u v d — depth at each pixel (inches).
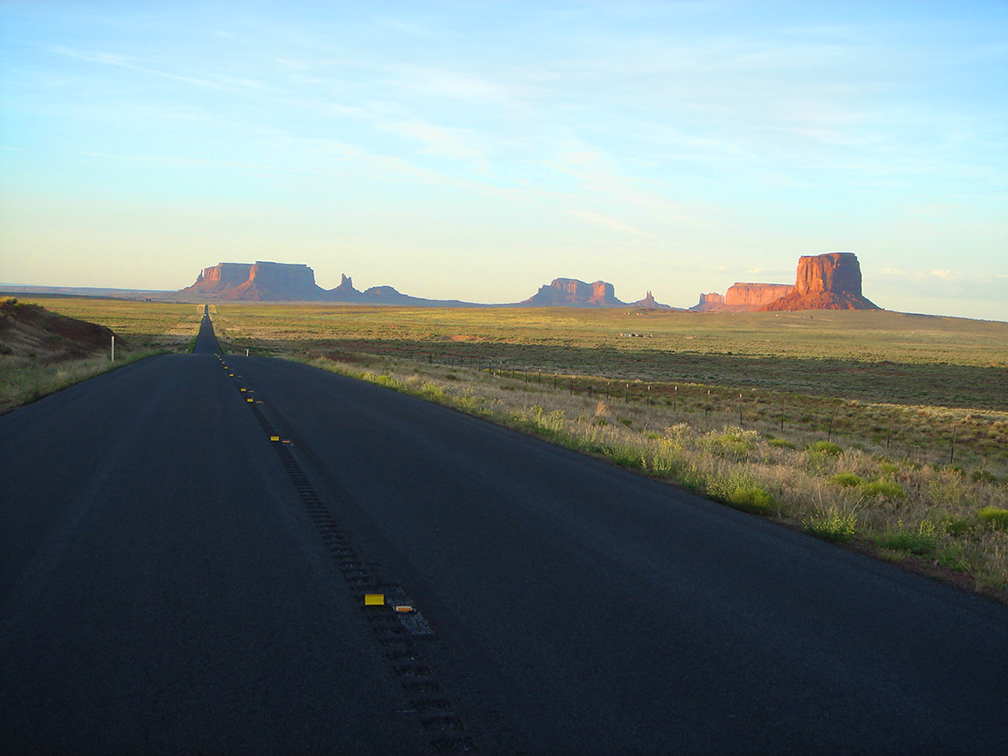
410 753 129.0
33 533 264.2
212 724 137.0
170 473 381.4
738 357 4028.1
